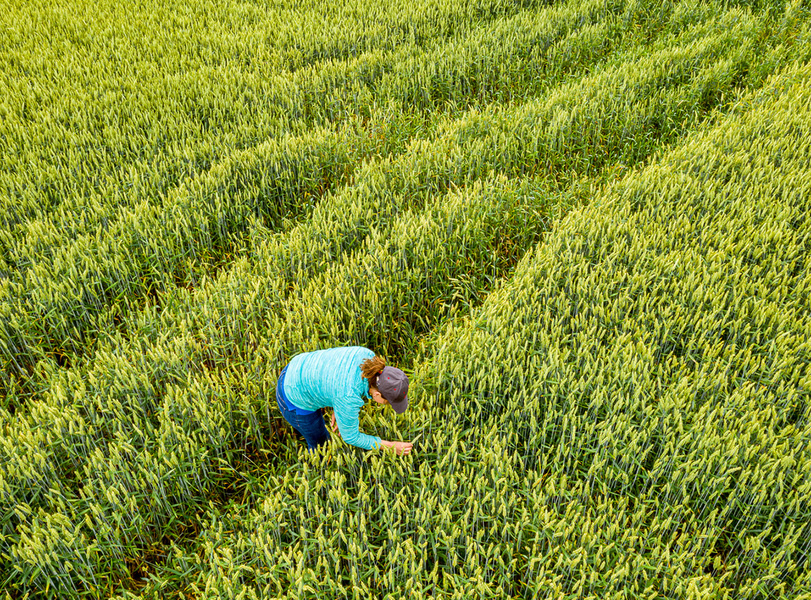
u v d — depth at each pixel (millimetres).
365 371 2811
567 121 6770
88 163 6461
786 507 3141
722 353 4113
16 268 5246
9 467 3145
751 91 7898
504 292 4488
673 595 2834
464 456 3344
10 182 5816
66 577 3051
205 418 3510
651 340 4152
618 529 2955
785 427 3629
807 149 6047
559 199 5859
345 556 2832
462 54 8305
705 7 9586
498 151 6594
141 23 9953
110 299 5125
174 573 3121
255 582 3051
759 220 5211
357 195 5824
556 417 3598
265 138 6949
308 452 3379
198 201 5695
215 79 8133
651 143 7125
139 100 7555
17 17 9977
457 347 3982
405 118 7434
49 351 4664
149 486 3484
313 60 9156
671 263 4570
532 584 2908
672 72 7895
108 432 3816
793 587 2838
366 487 3303
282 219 6023
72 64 8367
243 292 4613
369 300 4617
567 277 4527
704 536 2893
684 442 3213
